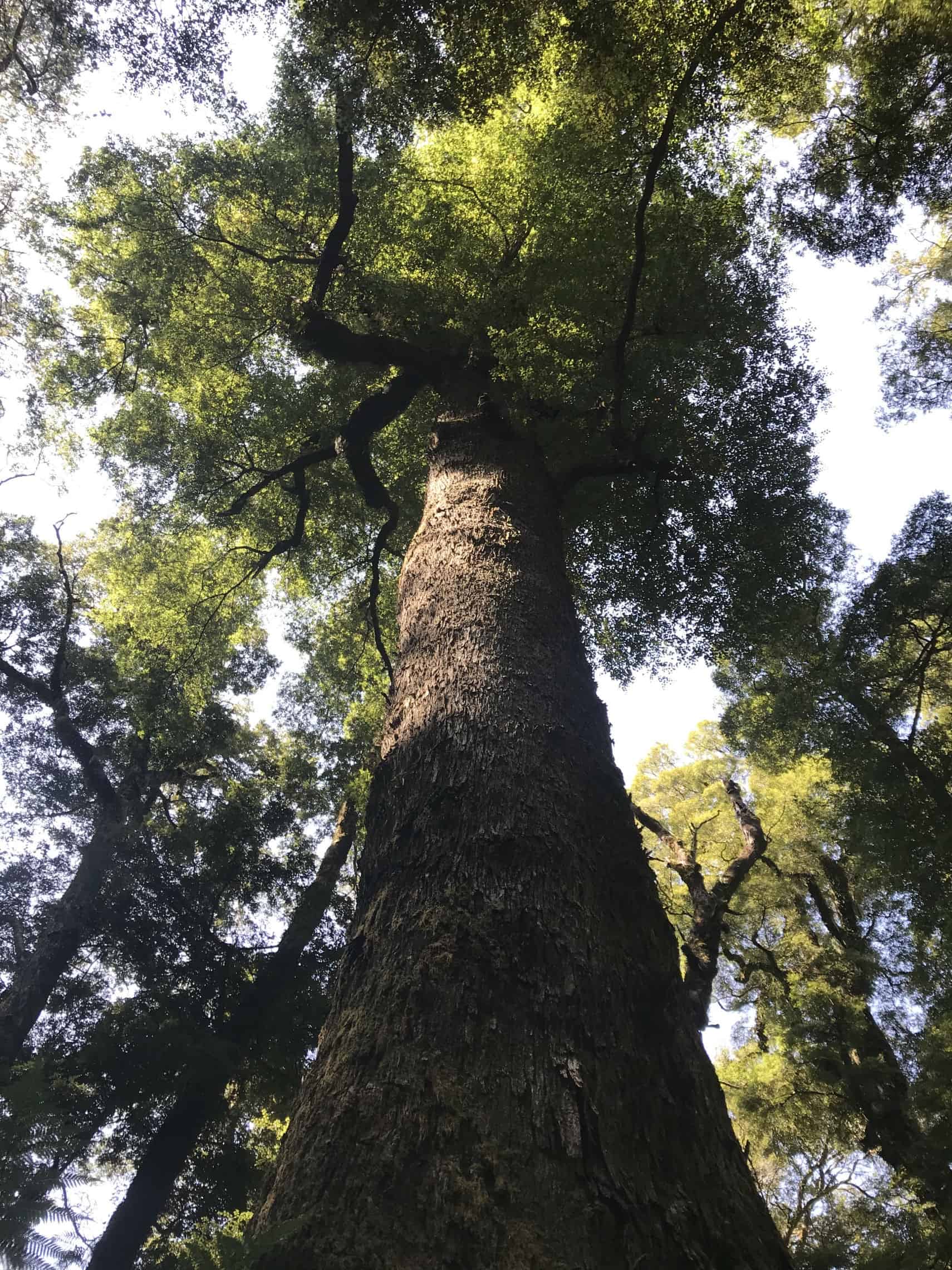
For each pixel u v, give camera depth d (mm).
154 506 11727
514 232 9414
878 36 9078
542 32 6754
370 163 9352
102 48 6301
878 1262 7777
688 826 16484
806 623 12562
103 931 9406
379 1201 1721
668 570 10445
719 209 9086
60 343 12914
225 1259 1590
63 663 13297
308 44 6398
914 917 10977
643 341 8797
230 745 14422
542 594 4344
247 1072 8398
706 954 9828
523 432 6367
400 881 2732
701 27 6332
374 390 10031
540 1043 2129
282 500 11641
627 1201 1803
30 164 12523
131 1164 8609
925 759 11188
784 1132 13062
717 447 9656
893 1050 13859
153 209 9820
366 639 13492
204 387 10766
